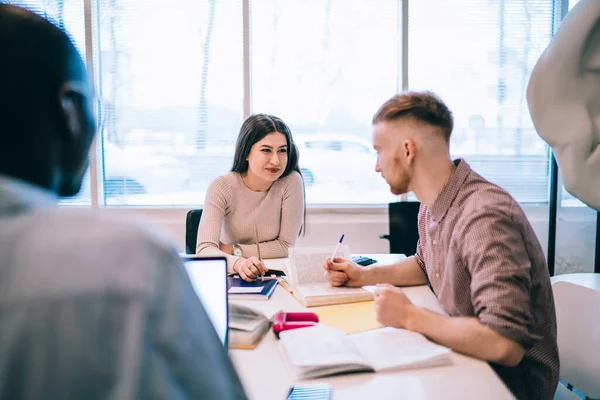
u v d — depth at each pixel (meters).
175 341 0.35
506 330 1.02
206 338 0.38
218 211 2.21
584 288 1.71
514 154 3.59
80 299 0.33
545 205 3.59
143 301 0.34
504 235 1.09
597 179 2.12
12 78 0.41
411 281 1.65
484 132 3.58
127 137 3.58
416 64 3.53
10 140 0.41
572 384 1.75
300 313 1.29
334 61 3.54
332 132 3.58
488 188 1.20
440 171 1.25
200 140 3.59
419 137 1.21
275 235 2.34
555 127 2.15
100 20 3.51
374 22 3.52
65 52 0.44
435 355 1.04
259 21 3.50
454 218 1.23
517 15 3.51
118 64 3.53
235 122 3.58
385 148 1.26
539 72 2.15
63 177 0.47
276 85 3.55
